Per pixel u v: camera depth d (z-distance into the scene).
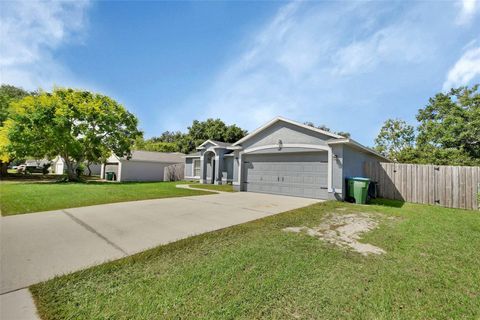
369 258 3.42
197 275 2.84
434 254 3.59
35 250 3.63
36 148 17.12
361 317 2.11
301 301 2.33
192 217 5.98
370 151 11.30
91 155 20.22
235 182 12.90
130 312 2.14
